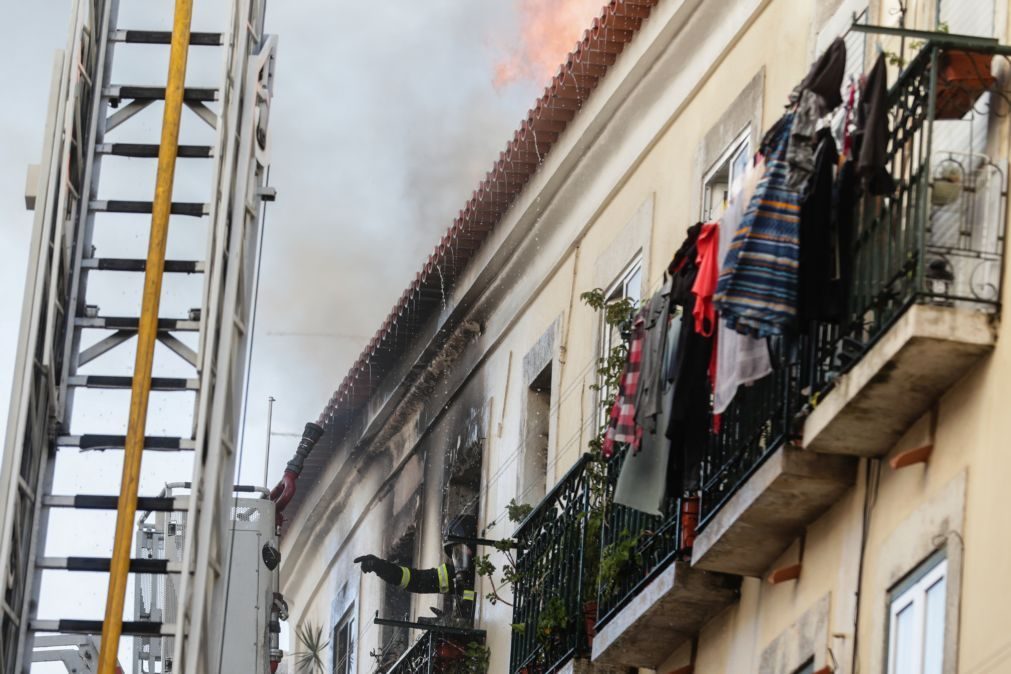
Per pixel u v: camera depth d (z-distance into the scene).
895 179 12.74
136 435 14.98
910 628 12.29
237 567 21.77
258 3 16.64
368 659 27.75
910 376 12.12
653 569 15.80
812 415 13.07
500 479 23.06
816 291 12.97
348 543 29.77
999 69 12.29
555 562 18.52
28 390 15.14
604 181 21.16
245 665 21.36
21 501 15.07
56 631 14.94
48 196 15.59
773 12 17.72
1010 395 11.51
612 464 17.58
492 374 24.02
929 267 12.03
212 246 15.59
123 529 14.81
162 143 15.59
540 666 18.48
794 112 13.08
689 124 19.27
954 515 11.83
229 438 15.48
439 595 24.72
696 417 14.98
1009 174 11.97
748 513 14.05
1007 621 11.02
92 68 16.17
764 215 12.88
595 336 20.64
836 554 13.60
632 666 17.42
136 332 15.55
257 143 16.30
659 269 19.23
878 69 12.42
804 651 13.84
